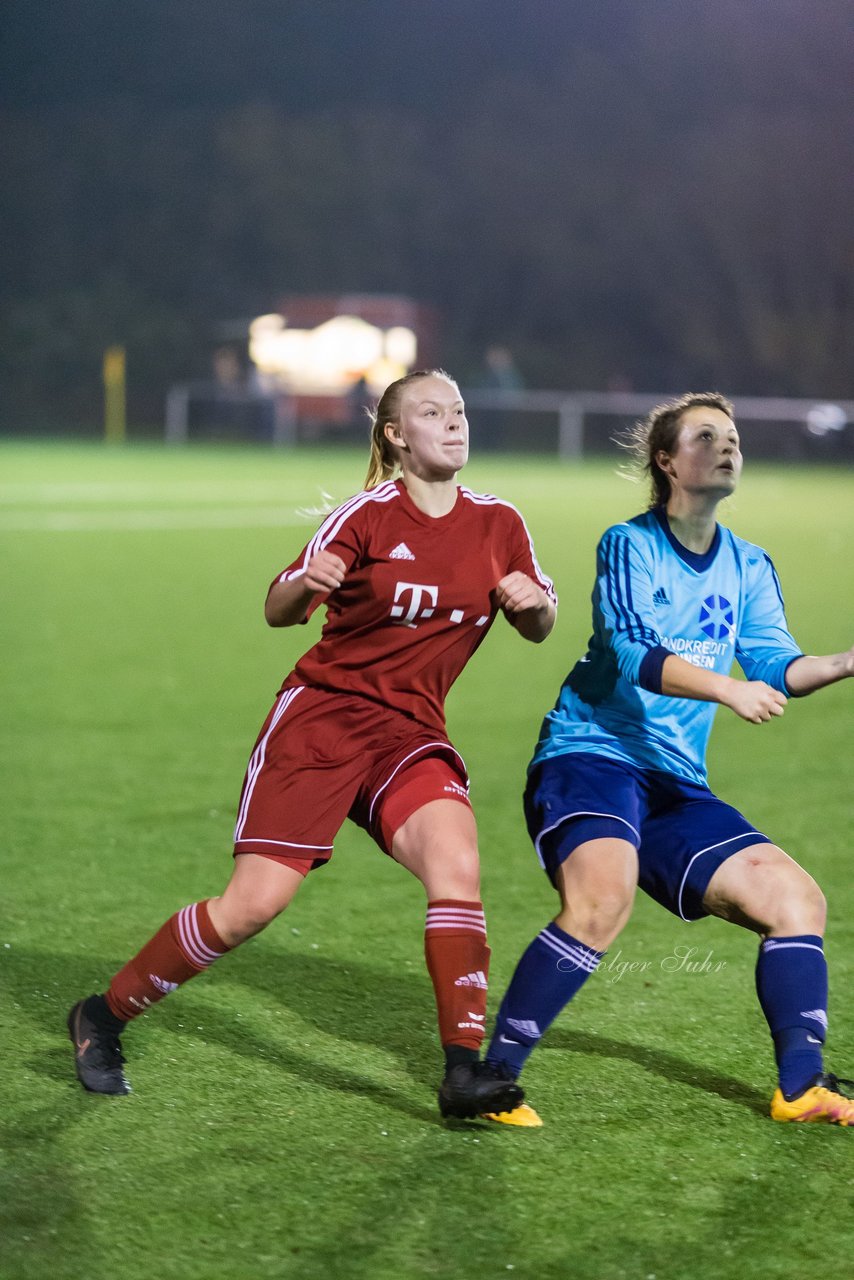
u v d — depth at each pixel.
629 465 14.30
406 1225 10.95
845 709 31.84
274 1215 11.06
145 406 164.50
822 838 22.05
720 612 13.75
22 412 162.50
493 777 25.62
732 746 28.27
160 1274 10.26
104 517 69.81
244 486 87.25
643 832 13.47
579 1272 10.36
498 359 136.75
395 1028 14.80
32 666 34.75
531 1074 13.72
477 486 92.69
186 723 29.06
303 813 12.78
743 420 142.88
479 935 12.43
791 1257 10.59
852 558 58.44
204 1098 13.10
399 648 13.07
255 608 44.59
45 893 18.92
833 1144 12.36
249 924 12.75
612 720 13.76
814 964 12.75
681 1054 14.26
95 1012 13.25
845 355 172.00
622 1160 12.02
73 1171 11.70
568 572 53.41
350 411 137.00
